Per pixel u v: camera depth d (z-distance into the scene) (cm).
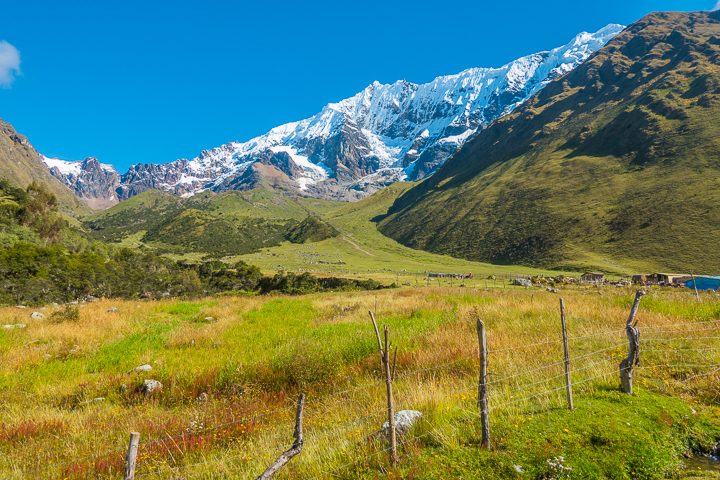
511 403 756
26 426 842
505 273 15000
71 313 2239
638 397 779
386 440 636
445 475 533
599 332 1255
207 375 1177
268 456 629
